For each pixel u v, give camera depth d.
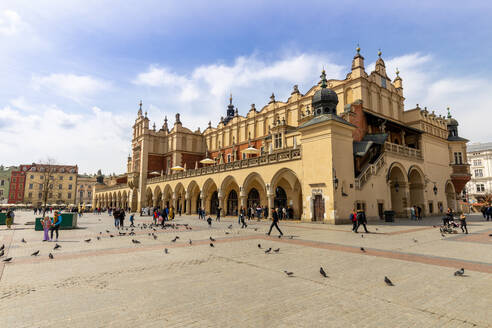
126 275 7.47
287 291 6.13
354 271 7.84
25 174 101.88
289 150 28.69
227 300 5.57
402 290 6.20
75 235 17.25
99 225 25.61
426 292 6.07
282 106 42.81
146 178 59.88
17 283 6.73
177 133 58.81
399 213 32.44
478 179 68.69
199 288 6.35
